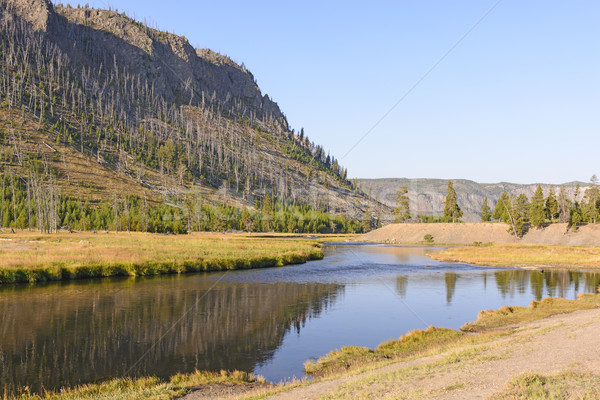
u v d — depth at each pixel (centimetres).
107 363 2130
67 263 4928
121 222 15088
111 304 3466
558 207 14138
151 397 1580
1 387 1802
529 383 1249
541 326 2652
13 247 6581
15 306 3334
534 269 6444
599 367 1382
